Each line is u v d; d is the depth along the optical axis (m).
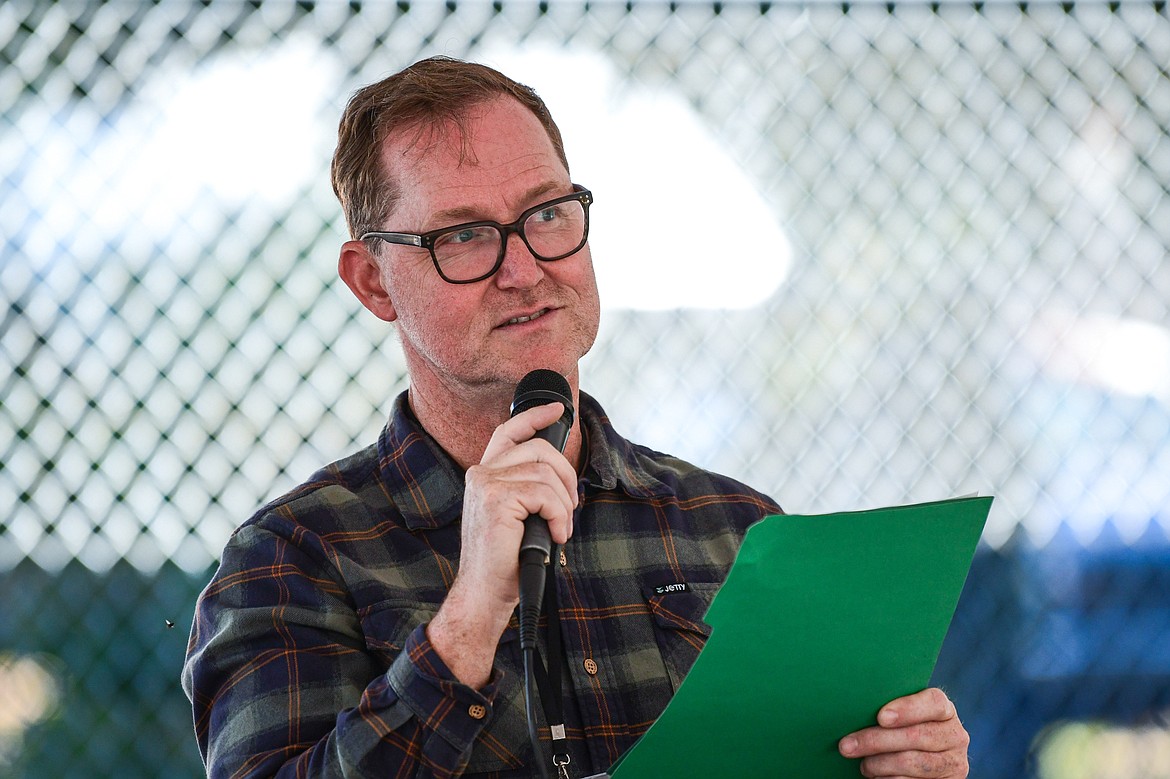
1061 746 12.31
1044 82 12.87
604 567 5.24
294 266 11.54
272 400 11.49
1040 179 12.73
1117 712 12.37
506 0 11.77
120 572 11.36
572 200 5.07
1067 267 12.65
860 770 4.48
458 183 4.93
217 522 11.40
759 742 4.24
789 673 4.02
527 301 4.92
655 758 4.11
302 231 11.56
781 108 12.23
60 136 11.36
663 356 11.81
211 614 4.95
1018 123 12.76
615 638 5.08
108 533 11.37
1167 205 12.88
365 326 11.65
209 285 11.45
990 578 12.46
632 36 11.91
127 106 11.41
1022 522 12.47
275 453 11.48
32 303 11.33
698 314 11.91
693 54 12.07
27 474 11.30
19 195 11.30
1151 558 12.50
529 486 4.16
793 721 4.21
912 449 12.22
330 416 11.55
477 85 5.09
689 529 5.51
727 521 5.61
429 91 5.05
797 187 12.23
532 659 3.94
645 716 4.95
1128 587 12.46
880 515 3.78
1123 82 12.93
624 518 5.41
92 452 11.34
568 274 4.99
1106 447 12.55
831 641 4.00
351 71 11.55
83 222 11.35
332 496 5.26
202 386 11.44
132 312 11.38
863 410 12.18
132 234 11.39
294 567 4.94
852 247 12.28
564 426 4.56
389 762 4.20
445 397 5.24
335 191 5.48
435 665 4.19
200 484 11.41
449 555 5.13
